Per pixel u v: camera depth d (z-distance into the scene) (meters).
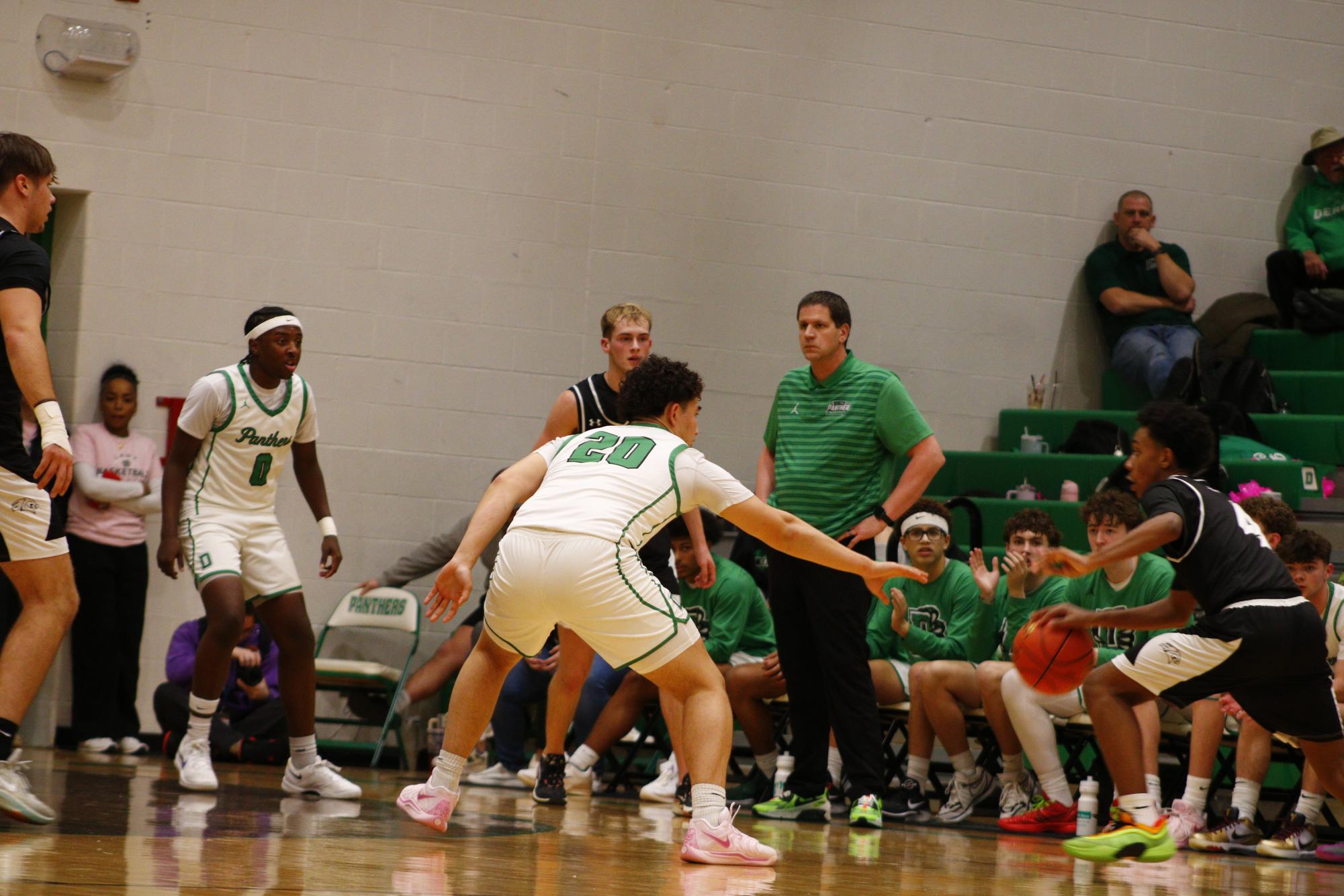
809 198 16.83
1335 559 13.84
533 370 16.09
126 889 4.55
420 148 15.95
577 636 9.87
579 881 5.47
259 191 15.52
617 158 16.39
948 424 17.03
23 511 6.47
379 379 15.72
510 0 16.22
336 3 15.79
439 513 15.74
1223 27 18.20
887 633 11.94
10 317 6.30
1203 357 16.02
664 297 16.42
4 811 6.57
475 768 13.70
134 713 14.43
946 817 10.88
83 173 15.06
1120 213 17.41
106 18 15.13
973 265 17.23
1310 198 17.89
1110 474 15.20
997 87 17.44
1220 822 10.29
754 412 16.52
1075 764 11.30
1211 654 7.22
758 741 11.77
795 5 16.94
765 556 13.88
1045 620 7.70
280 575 9.82
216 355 15.30
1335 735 7.46
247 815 7.91
